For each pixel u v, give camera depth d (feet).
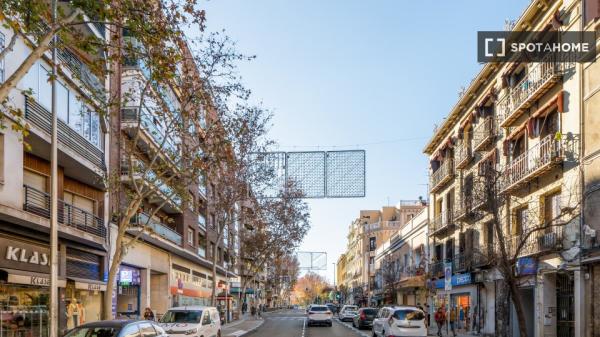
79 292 72.64
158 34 38.70
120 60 42.11
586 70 60.44
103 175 68.18
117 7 37.14
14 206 53.57
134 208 54.03
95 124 75.10
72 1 34.68
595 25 58.13
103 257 78.38
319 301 443.32
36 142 57.36
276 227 158.51
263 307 325.83
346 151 82.69
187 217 123.54
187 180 70.18
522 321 49.42
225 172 101.76
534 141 72.28
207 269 156.66
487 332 89.10
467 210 93.15
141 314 94.58
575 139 61.16
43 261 60.44
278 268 257.14
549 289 67.51
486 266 84.94
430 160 134.51
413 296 155.33
